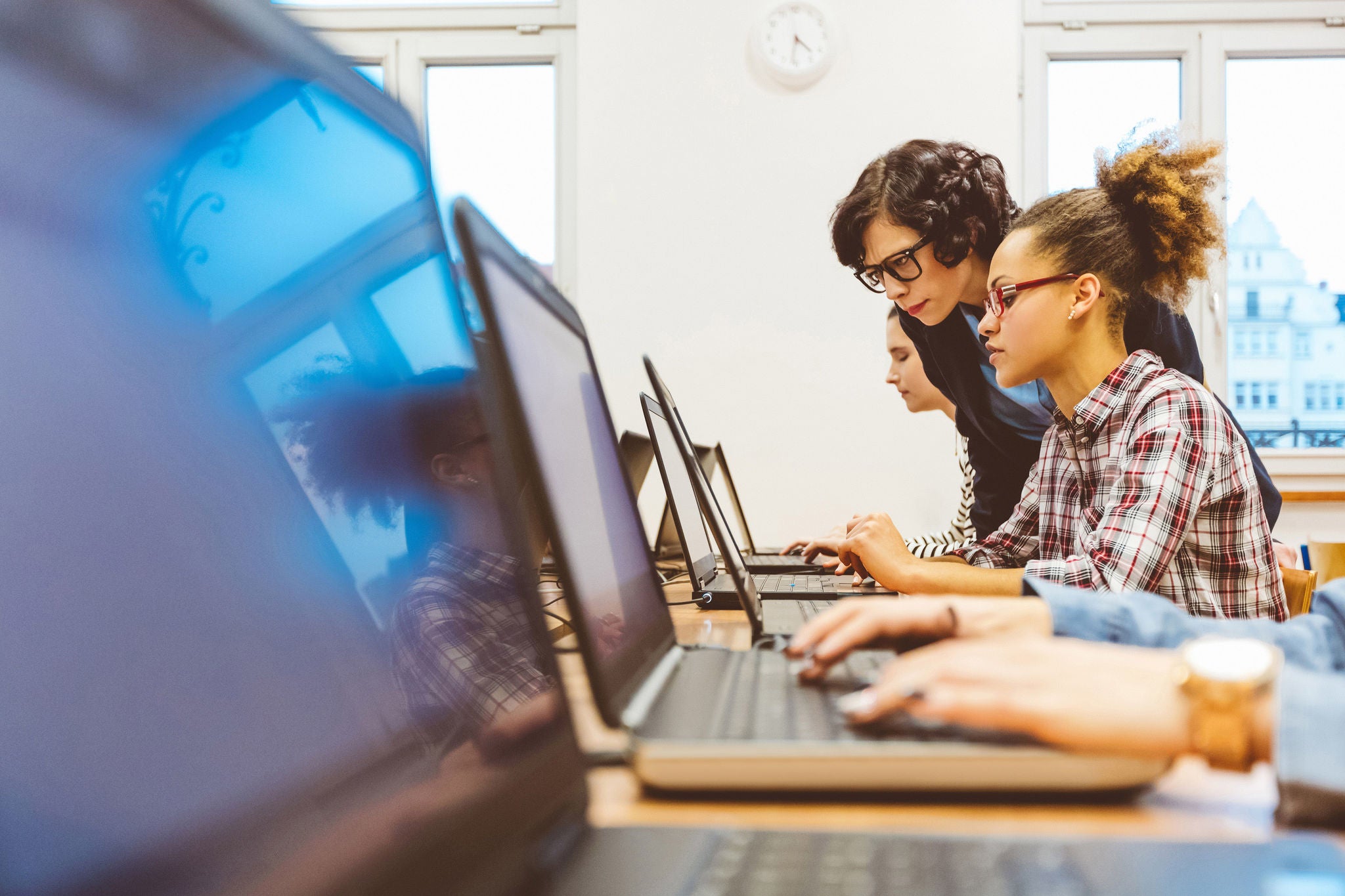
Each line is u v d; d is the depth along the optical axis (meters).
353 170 0.38
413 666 0.31
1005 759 0.41
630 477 0.81
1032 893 0.30
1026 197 3.24
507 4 3.27
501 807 0.32
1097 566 1.13
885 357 3.05
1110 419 1.30
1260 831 0.38
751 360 3.08
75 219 0.22
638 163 3.08
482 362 0.48
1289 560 1.56
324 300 0.33
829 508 3.06
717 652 0.73
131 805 0.19
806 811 0.41
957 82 3.02
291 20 0.35
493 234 0.53
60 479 0.20
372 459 0.33
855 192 1.82
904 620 0.56
